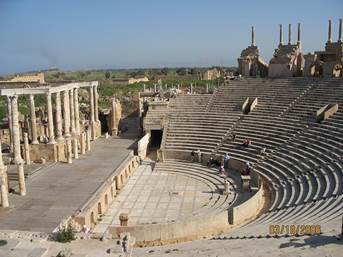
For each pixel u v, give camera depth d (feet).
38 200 108.37
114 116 207.72
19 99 296.10
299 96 170.50
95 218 105.09
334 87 162.61
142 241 88.43
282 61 207.82
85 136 168.14
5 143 179.11
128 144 184.96
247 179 126.00
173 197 124.88
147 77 466.29
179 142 172.96
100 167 142.10
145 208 115.96
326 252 53.98
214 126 176.65
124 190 132.77
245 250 61.00
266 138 154.30
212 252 62.28
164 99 208.23
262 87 192.13
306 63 199.72
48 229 88.94
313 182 110.93
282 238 65.36
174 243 83.92
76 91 180.75
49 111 153.07
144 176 148.77
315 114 152.05
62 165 145.38
